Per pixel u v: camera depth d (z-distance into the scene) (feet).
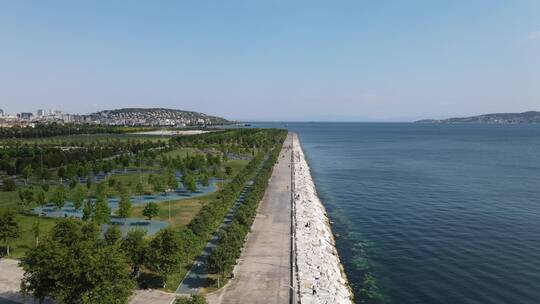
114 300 164.76
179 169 558.15
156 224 315.17
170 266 200.85
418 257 274.36
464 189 490.90
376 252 285.02
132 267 206.28
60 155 610.24
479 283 235.61
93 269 163.63
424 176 592.60
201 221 272.92
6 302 184.55
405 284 235.61
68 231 217.56
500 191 475.72
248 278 216.13
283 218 330.95
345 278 241.76
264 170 498.69
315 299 195.11
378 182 552.00
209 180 524.93
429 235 318.86
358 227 344.69
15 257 239.71
